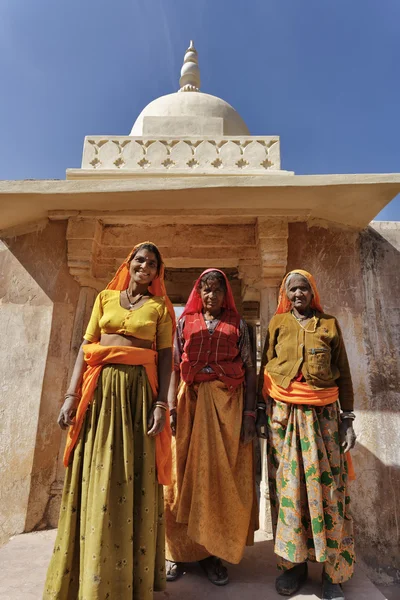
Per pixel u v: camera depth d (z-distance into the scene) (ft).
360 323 13.60
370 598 8.54
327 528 8.37
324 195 12.55
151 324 8.48
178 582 8.93
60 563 7.41
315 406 9.02
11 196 12.60
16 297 14.12
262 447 13.65
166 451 8.23
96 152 16.60
